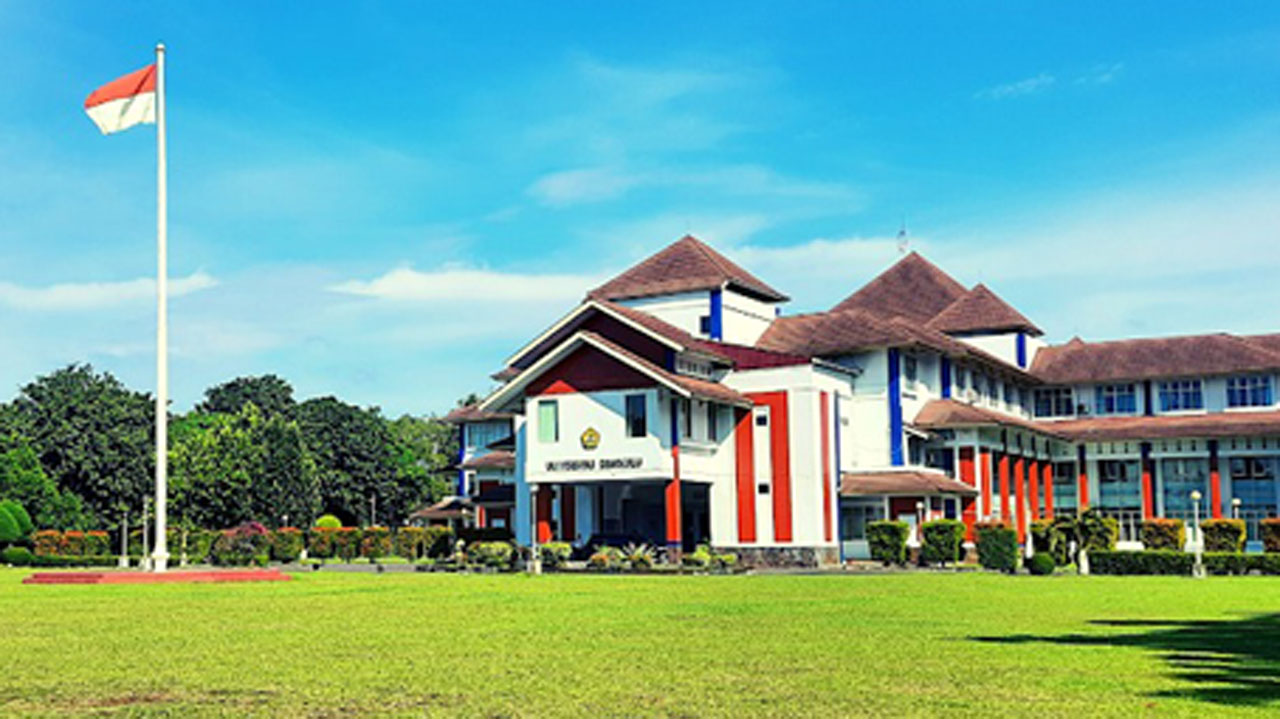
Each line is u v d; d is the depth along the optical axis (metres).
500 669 15.30
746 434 56.19
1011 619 22.86
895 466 58.84
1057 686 13.67
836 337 60.81
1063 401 80.12
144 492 89.62
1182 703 12.47
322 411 118.50
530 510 56.84
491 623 22.22
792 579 40.53
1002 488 65.62
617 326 53.91
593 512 57.59
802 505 54.94
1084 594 31.42
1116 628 20.91
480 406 55.66
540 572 47.91
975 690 13.38
